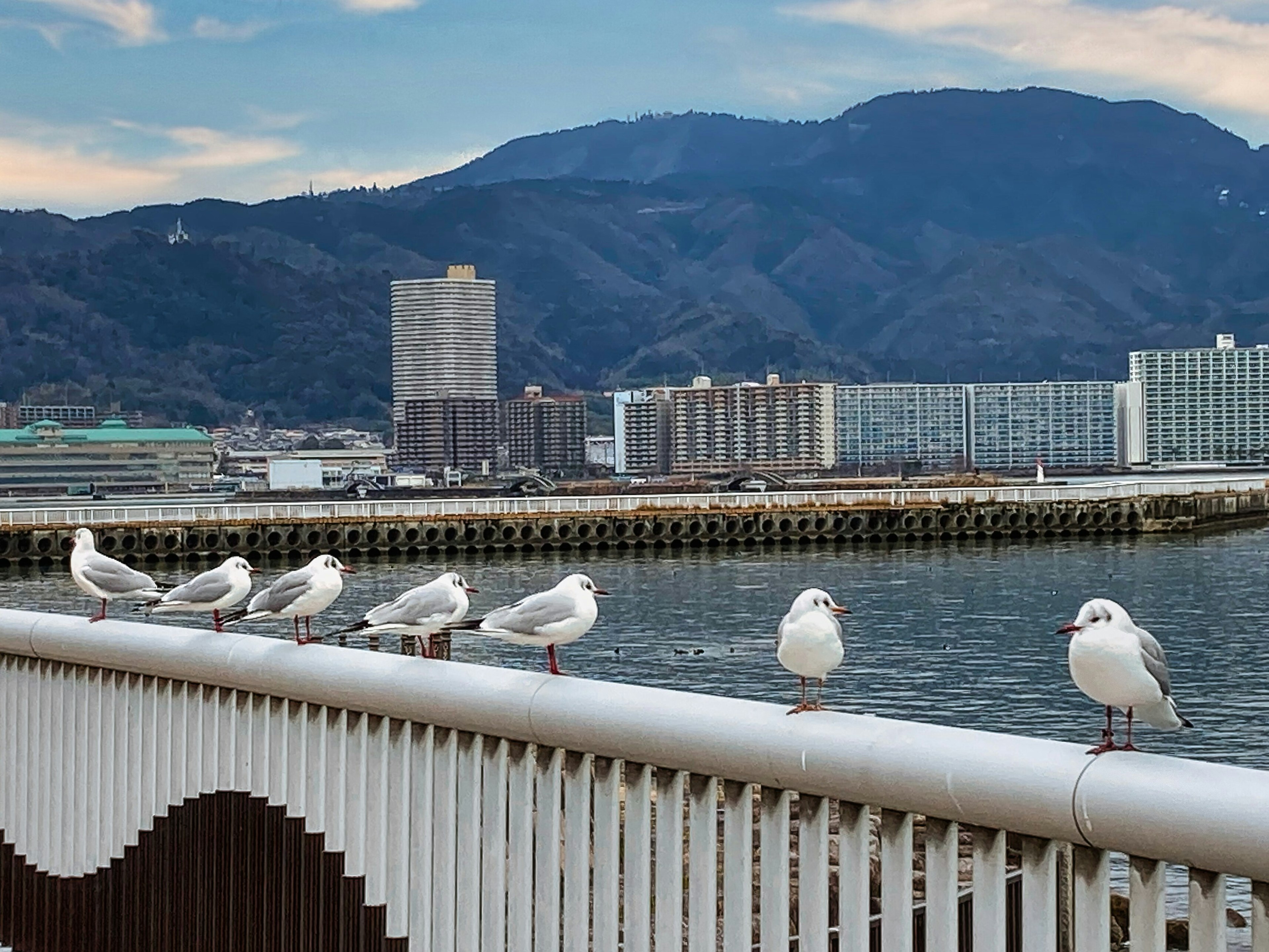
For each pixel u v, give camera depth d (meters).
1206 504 110.62
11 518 89.31
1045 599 66.56
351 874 7.25
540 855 6.49
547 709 6.21
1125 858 18.94
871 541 101.00
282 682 7.35
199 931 8.01
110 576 9.10
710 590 72.50
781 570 82.56
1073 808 4.76
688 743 5.75
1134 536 104.19
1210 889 4.61
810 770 5.42
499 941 6.62
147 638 8.16
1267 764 31.55
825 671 6.43
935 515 102.06
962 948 8.82
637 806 6.11
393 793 7.07
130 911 8.51
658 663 48.56
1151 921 4.77
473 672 6.60
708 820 5.90
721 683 44.56
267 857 7.62
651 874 6.38
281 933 7.55
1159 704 5.23
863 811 5.46
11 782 9.54
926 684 43.56
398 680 6.80
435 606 7.35
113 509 92.44
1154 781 4.60
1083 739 35.16
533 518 96.44
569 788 6.38
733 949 5.81
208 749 8.01
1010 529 103.62
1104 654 5.16
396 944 7.04
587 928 6.33
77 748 8.95
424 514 95.25
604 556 93.06
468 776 6.76
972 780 4.98
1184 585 72.31
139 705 8.47
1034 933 5.04
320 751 7.39
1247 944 15.91
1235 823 4.39
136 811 8.48
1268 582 72.94
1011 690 42.12
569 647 52.00
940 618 60.19
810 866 5.60
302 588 7.68
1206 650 50.44
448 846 6.87
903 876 5.33
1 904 9.58
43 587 76.12
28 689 9.38
